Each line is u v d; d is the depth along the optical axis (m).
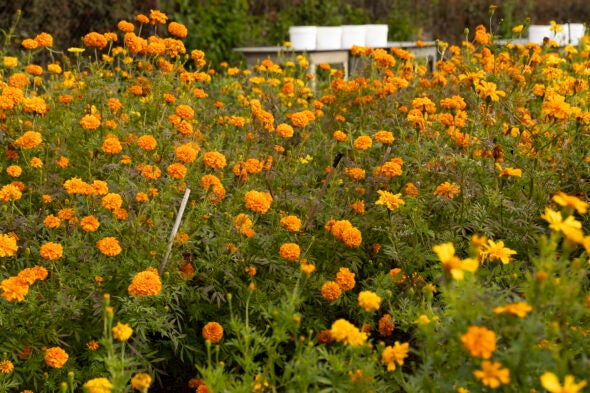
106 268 2.96
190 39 9.05
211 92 5.85
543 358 1.77
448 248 1.87
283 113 5.16
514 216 3.48
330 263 3.28
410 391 2.04
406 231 3.19
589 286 2.57
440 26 13.77
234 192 3.70
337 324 2.02
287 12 11.23
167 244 2.93
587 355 2.08
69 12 7.37
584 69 4.95
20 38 7.12
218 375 2.14
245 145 4.09
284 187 3.88
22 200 3.56
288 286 3.08
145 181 3.40
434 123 4.04
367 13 12.72
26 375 2.74
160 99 4.64
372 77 5.54
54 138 3.96
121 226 3.05
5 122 3.98
